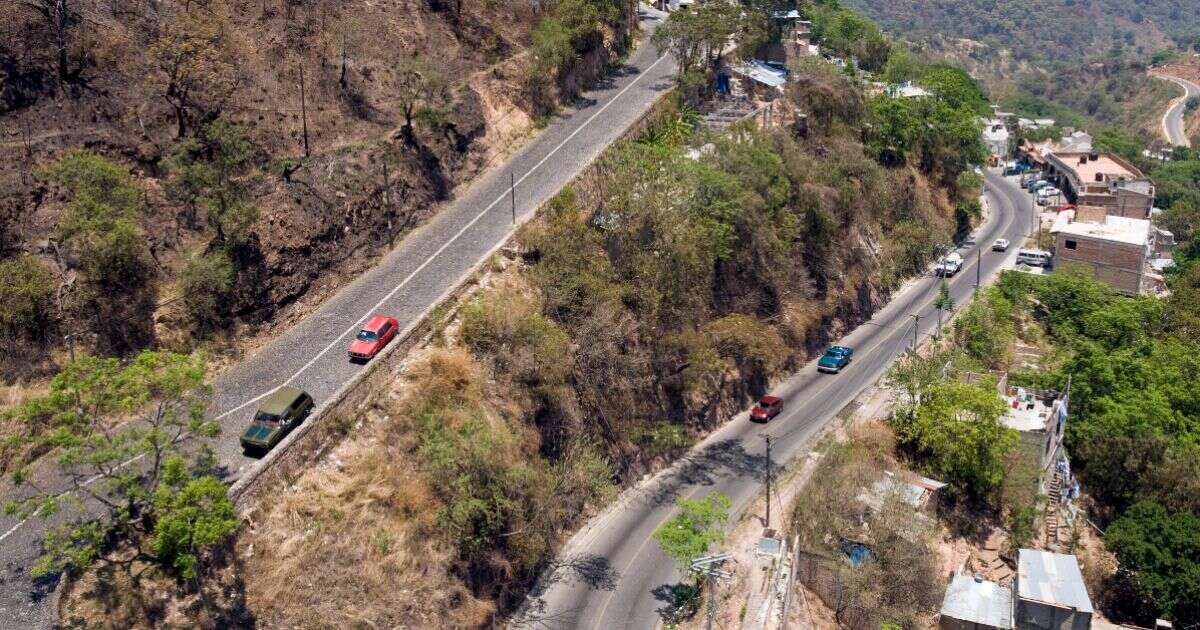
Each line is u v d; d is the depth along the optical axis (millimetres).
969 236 94875
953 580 49188
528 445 46844
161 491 32562
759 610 41812
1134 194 102750
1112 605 54812
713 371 58219
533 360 48125
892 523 46531
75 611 32750
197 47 55094
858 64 112438
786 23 95750
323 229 52625
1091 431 63344
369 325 47031
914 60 125438
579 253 54906
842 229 73875
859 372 64188
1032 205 106750
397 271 53375
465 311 49000
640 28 89938
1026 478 56219
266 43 59719
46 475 37781
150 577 34375
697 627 41531
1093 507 62375
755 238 63219
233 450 39906
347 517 39000
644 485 51750
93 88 51250
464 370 45938
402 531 39594
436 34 69125
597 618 42219
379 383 44188
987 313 72188
